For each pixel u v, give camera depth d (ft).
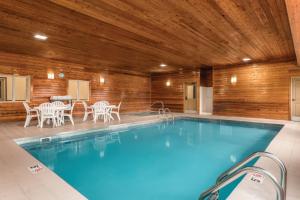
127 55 22.65
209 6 10.30
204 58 24.08
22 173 8.22
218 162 12.07
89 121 23.80
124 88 36.04
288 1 7.66
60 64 26.84
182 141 17.38
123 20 12.35
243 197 6.31
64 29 14.05
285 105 24.41
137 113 35.65
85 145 15.94
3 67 21.83
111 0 9.86
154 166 11.50
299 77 23.50
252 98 26.99
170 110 37.42
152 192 8.49
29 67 23.84
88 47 18.95
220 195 7.86
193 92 37.19
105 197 8.07
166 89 38.11
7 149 11.60
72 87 28.91
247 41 16.48
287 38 15.56
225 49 19.35
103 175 10.27
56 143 16.15
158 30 13.94
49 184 7.27
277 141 13.83
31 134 15.65
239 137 18.62
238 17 11.58
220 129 22.70
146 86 40.40
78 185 9.16
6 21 12.59
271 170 8.56
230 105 29.17
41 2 10.10
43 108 19.01
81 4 10.28
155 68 33.58
